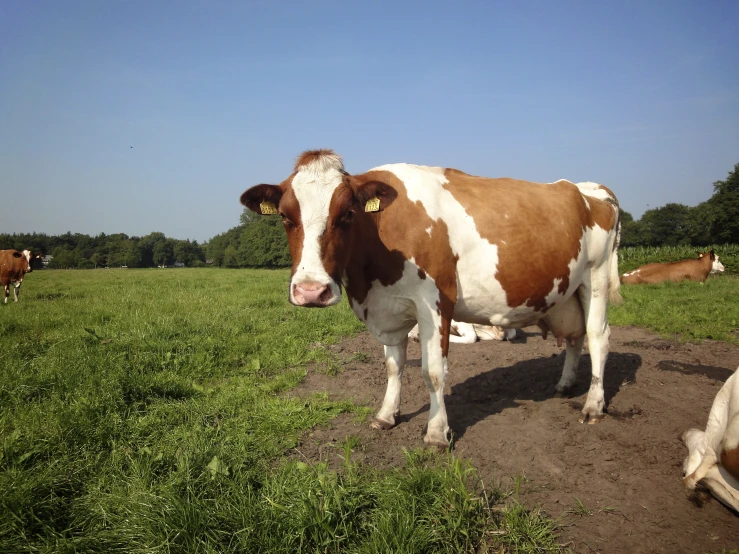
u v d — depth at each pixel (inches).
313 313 375.9
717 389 201.6
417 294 149.2
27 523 98.7
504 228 160.1
